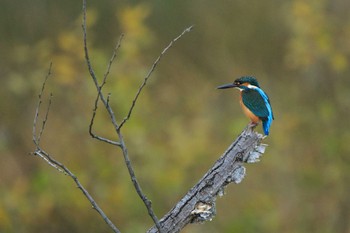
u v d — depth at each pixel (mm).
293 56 15461
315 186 14578
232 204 14102
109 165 13414
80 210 13250
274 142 15086
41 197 13094
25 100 16625
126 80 13539
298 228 13922
